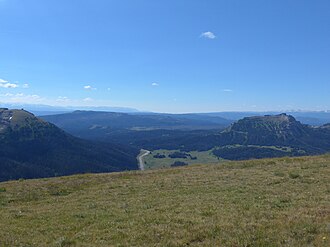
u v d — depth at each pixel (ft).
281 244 45.37
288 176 97.81
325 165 113.29
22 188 110.93
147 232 53.78
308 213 57.57
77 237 54.54
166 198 80.79
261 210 61.77
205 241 48.67
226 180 99.76
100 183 115.96
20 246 51.75
